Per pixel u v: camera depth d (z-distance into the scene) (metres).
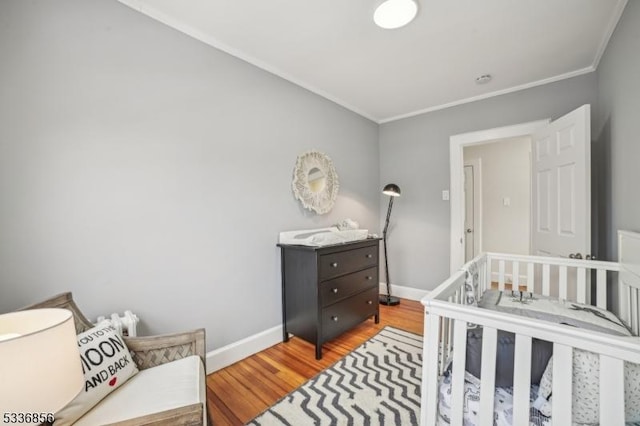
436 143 3.27
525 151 4.11
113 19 1.50
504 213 4.28
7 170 1.20
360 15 1.68
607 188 1.97
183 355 1.32
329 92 2.82
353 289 2.44
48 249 1.30
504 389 1.05
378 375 1.88
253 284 2.19
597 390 0.81
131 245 1.56
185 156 1.79
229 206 2.03
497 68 2.34
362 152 3.42
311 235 2.37
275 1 1.56
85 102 1.41
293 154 2.52
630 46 1.53
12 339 0.63
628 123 1.60
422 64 2.28
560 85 2.48
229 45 1.99
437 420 1.08
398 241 3.61
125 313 1.45
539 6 1.60
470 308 0.98
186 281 1.80
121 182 1.53
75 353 0.78
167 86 1.71
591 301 2.09
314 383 1.79
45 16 1.29
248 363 2.04
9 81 1.20
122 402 1.00
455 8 1.61
